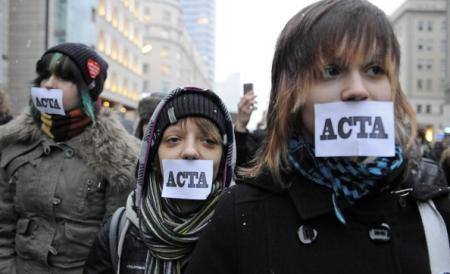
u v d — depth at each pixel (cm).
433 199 105
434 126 5941
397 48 102
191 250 162
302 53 102
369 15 99
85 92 219
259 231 105
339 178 100
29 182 213
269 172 109
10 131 220
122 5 3234
